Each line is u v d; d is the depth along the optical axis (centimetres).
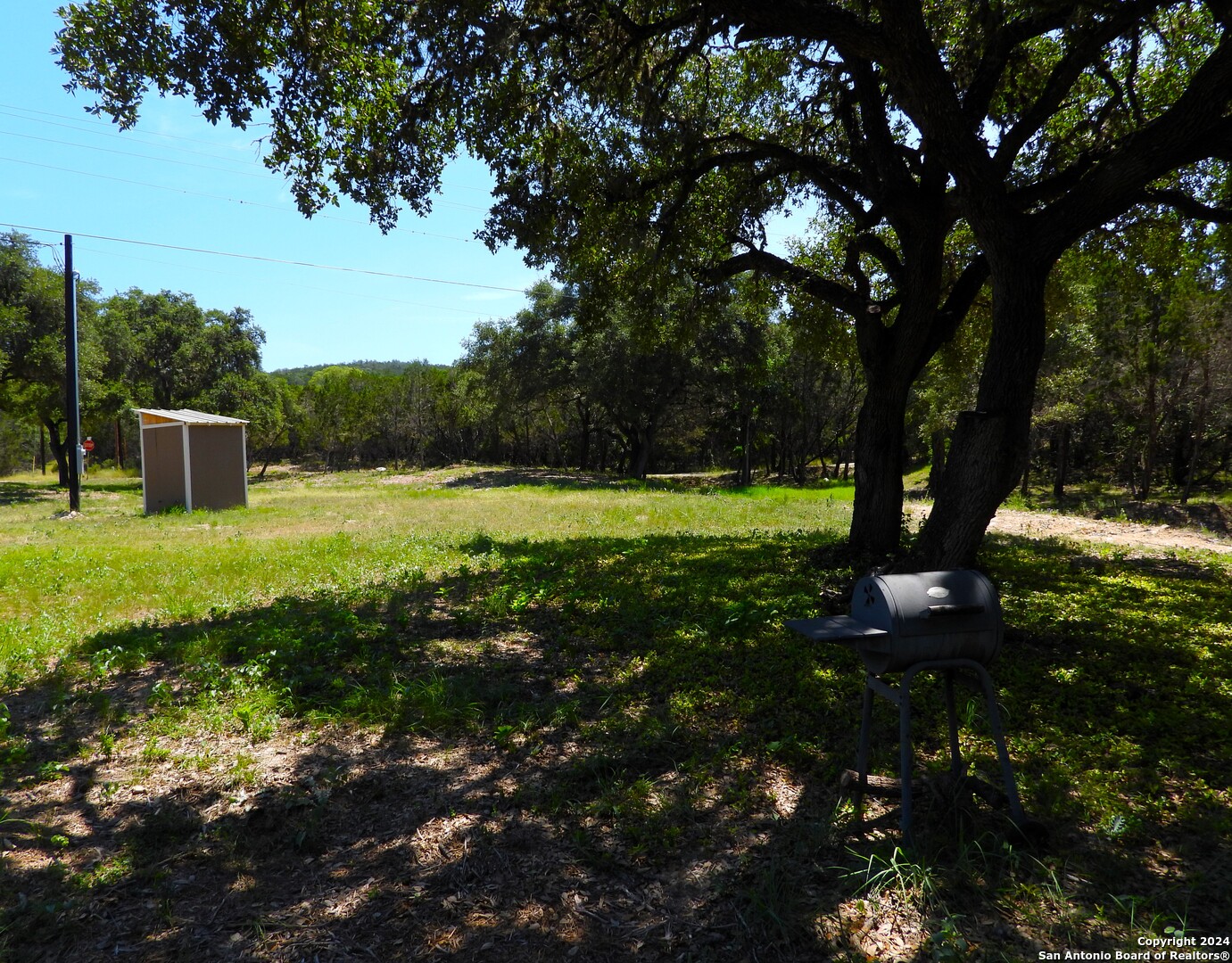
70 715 505
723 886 304
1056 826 342
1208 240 1113
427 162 920
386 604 820
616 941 277
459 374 5084
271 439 5638
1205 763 405
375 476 3994
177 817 370
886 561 946
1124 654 591
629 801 372
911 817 329
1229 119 582
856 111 1094
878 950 266
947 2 917
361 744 457
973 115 788
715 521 1825
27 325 2988
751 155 999
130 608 848
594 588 866
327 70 790
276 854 340
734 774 404
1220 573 969
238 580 998
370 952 273
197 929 288
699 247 1145
